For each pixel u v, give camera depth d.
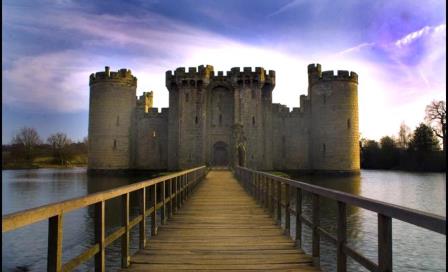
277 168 66.12
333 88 63.75
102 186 52.31
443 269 16.70
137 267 7.92
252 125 63.12
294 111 66.88
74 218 27.97
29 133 119.44
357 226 24.97
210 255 8.88
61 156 127.69
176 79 63.69
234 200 19.23
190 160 62.69
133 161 67.31
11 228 3.77
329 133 63.56
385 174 80.06
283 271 7.67
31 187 52.84
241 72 63.41
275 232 11.53
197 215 14.68
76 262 5.38
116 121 65.75
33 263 17.67
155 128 67.31
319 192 7.52
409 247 20.00
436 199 40.78
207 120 64.50
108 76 65.88
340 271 6.44
